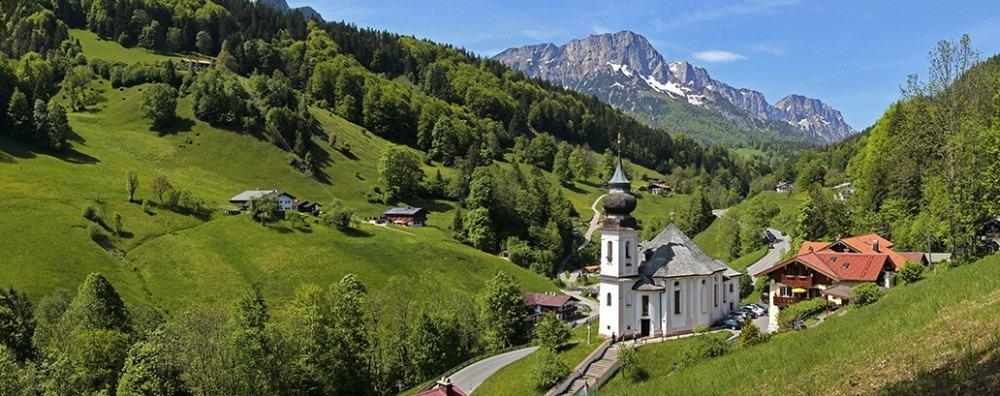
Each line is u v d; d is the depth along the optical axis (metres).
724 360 45.50
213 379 75.12
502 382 75.06
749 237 159.38
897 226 115.12
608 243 81.56
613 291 81.06
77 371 68.00
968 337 28.44
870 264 80.25
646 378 64.69
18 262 111.50
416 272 141.38
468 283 143.00
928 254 98.25
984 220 82.81
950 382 23.78
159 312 108.50
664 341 71.88
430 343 93.88
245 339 72.56
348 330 84.94
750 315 88.25
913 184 116.75
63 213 130.12
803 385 31.77
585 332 90.50
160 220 140.88
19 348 83.56
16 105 166.25
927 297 41.03
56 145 165.88
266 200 152.00
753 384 35.81
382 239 152.50
